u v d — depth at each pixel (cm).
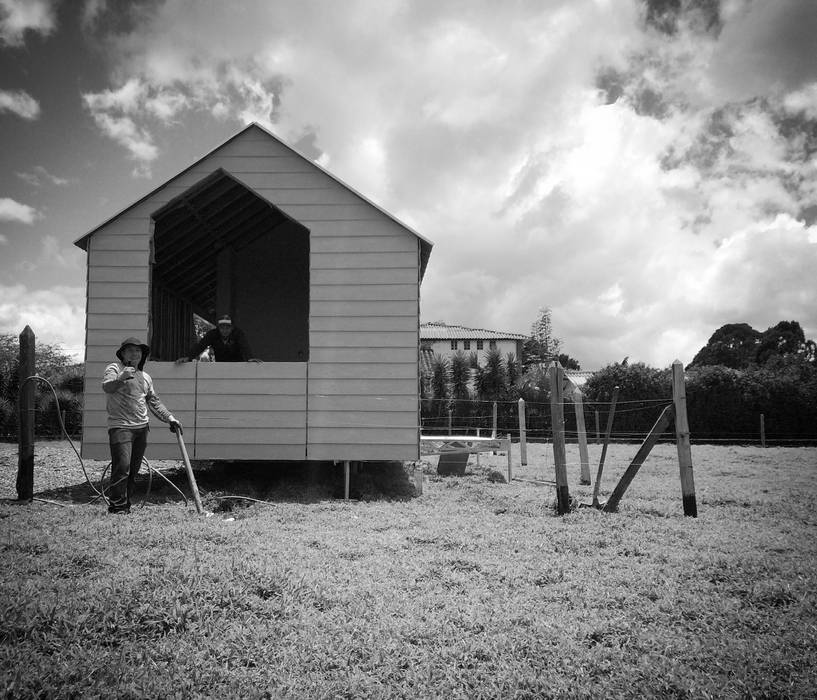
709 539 738
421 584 546
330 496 1065
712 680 379
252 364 1049
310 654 405
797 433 2948
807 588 543
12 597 467
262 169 1075
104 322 1042
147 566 550
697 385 3045
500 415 3256
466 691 368
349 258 1066
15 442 2336
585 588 547
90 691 353
